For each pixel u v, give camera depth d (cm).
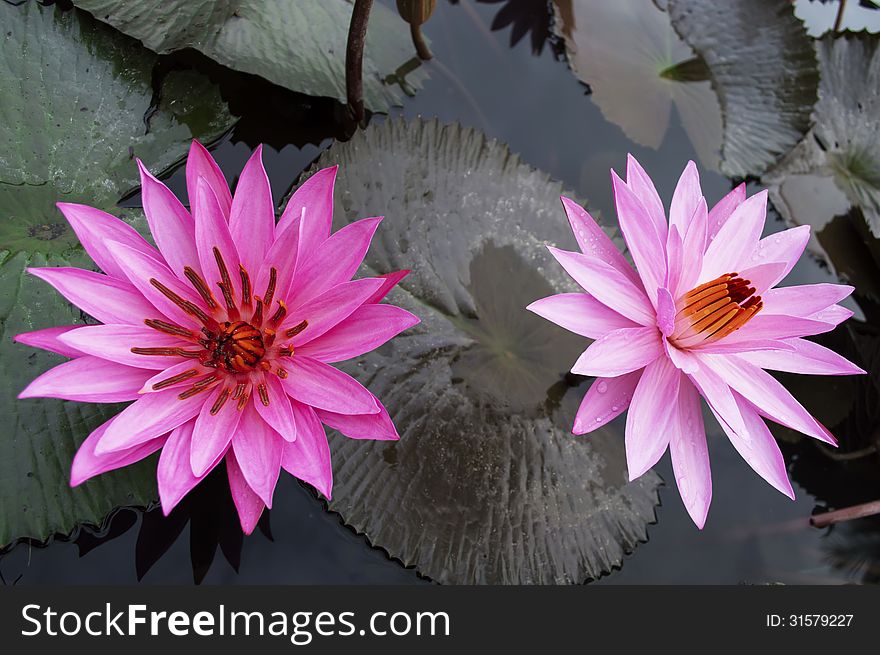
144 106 66
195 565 60
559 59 77
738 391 60
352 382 57
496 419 63
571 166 73
